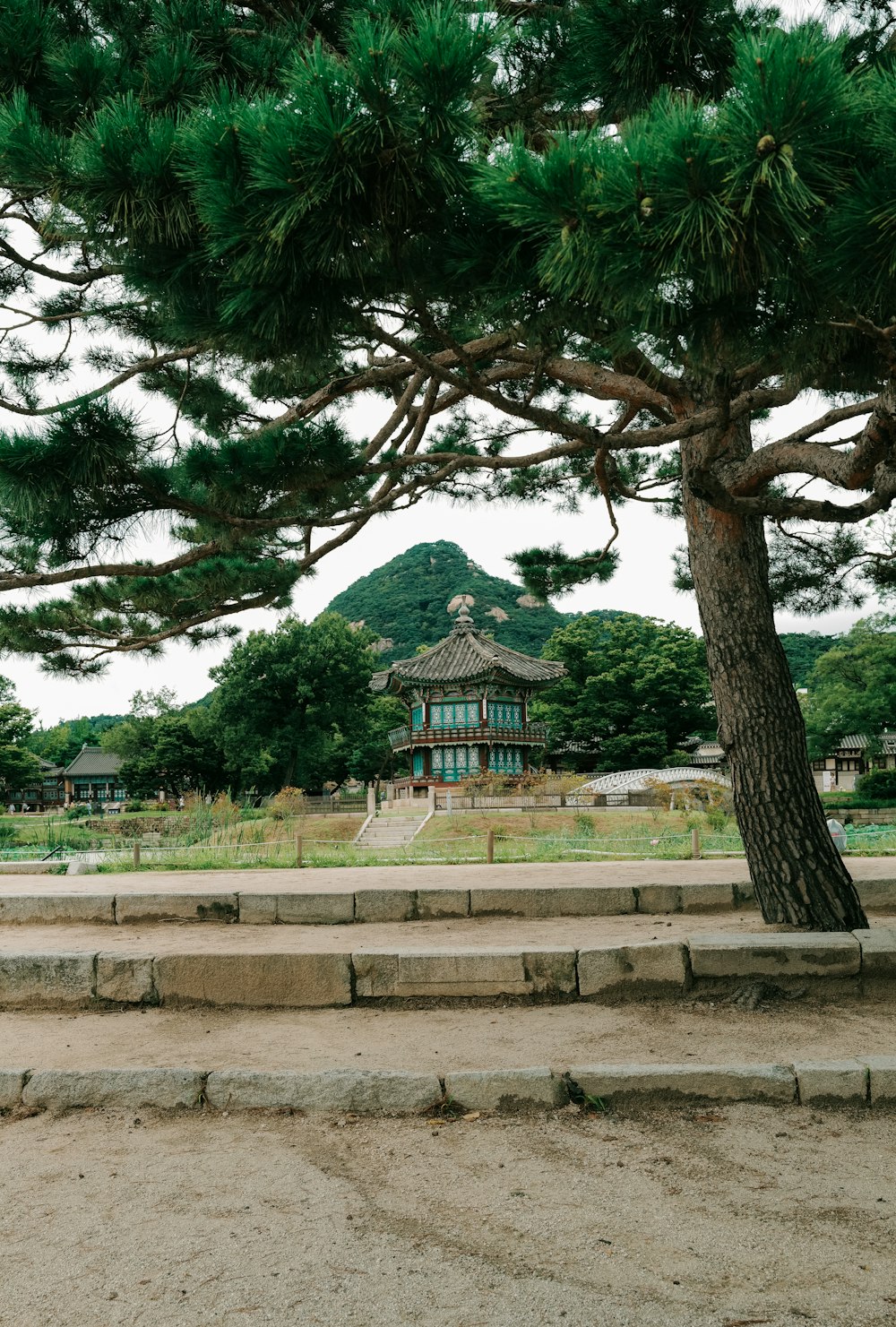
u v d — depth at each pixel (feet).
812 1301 9.93
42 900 33.42
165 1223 12.20
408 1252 11.26
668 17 16.74
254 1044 19.92
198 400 27.96
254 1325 9.64
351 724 189.57
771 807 25.00
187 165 13.24
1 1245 11.65
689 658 178.09
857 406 20.47
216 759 198.49
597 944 26.32
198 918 32.78
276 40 18.62
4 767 193.67
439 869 51.39
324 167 12.10
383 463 24.48
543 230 12.16
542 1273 10.66
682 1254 11.07
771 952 22.34
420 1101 16.52
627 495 33.83
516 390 33.60
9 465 17.12
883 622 142.10
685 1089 16.47
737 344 14.05
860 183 10.95
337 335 16.01
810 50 10.31
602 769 176.14
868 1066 16.28
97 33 19.25
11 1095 17.42
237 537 23.95
